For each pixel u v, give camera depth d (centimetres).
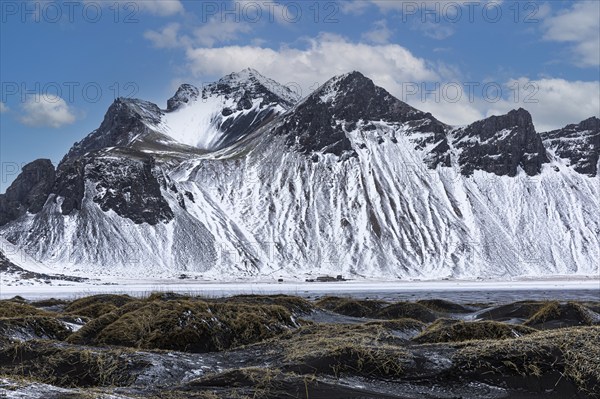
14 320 2297
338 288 19200
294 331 2316
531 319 3127
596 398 1442
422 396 1445
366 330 2248
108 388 1459
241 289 17625
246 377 1494
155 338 2189
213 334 2258
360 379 1523
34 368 1700
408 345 1833
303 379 1480
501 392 1468
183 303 2427
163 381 1617
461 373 1532
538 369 1512
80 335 2259
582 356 1532
